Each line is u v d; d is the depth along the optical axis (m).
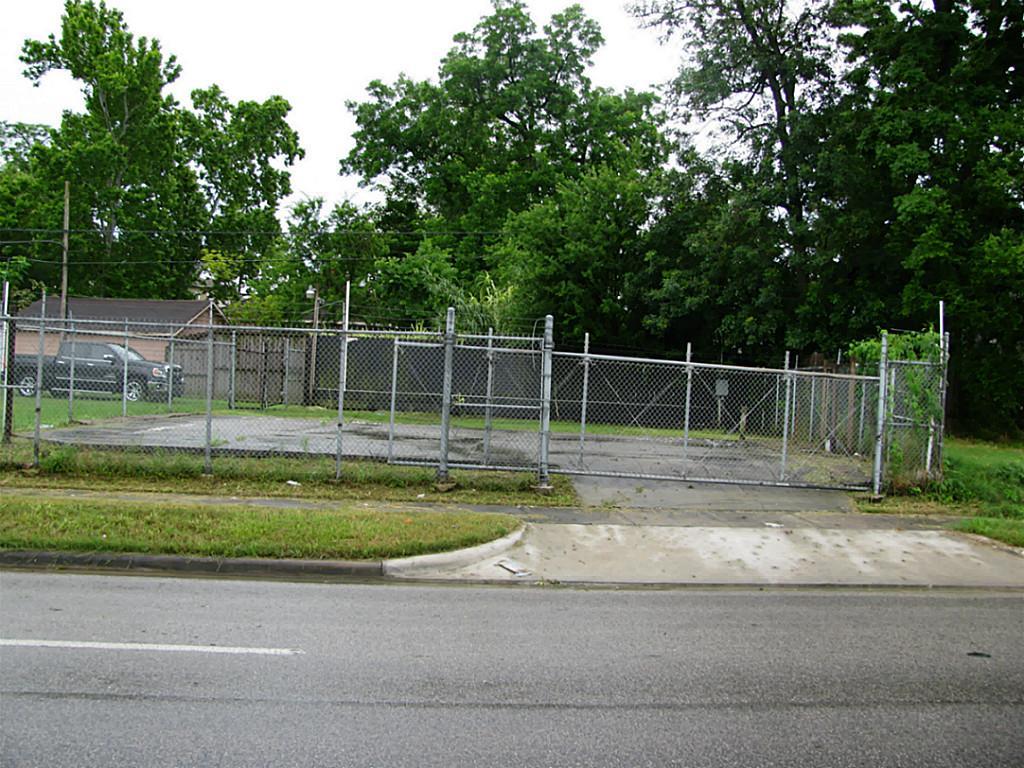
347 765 3.73
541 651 5.59
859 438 15.38
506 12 42.16
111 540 8.02
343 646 5.56
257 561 7.83
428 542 8.36
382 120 45.97
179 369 22.83
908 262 22.06
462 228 41.59
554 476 12.47
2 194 41.56
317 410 21.95
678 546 9.13
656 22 27.08
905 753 4.04
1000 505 11.64
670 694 4.80
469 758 3.84
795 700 4.75
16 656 5.12
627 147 39.47
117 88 40.00
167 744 3.90
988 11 23.55
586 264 29.72
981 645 6.05
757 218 24.56
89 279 42.25
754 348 28.19
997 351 24.69
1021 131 21.48
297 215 35.34
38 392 11.11
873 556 9.02
